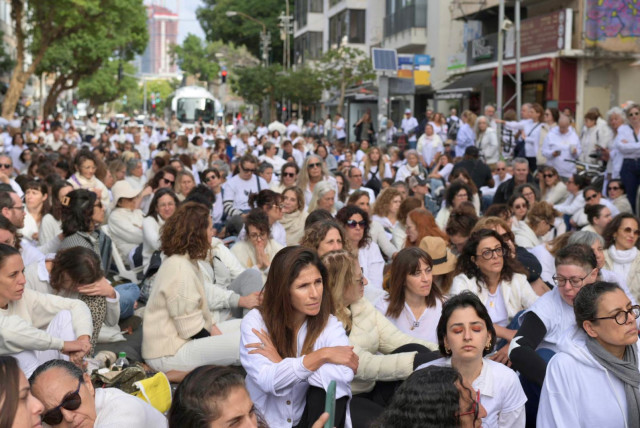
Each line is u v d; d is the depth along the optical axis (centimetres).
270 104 5888
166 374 655
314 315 478
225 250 857
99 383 572
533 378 529
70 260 671
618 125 1662
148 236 945
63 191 976
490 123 2230
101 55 6084
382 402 562
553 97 2978
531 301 659
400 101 4422
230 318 796
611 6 2891
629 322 447
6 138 2628
